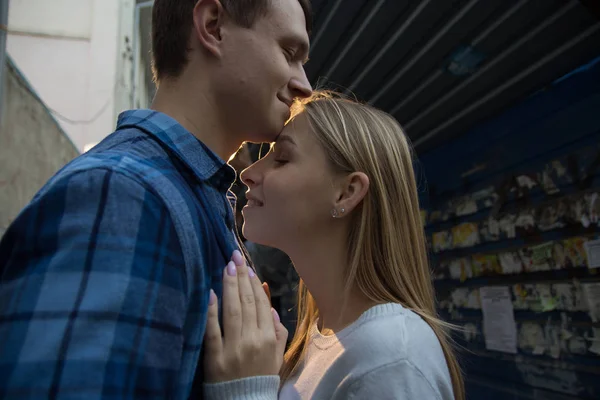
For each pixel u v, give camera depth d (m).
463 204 3.70
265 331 0.74
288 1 0.82
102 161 0.56
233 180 0.79
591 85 2.62
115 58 6.99
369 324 0.87
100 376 0.43
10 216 2.58
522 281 3.09
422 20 2.47
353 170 1.02
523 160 3.12
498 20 2.41
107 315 0.46
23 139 2.76
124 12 7.70
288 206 1.01
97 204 0.51
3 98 2.44
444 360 0.89
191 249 0.58
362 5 2.40
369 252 1.02
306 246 1.05
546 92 2.95
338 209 1.01
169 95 0.80
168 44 0.81
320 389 0.87
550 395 2.82
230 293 0.71
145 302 0.49
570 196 2.75
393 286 1.01
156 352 0.49
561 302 2.78
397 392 0.76
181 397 0.57
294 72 0.86
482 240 3.48
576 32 2.42
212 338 0.67
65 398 0.41
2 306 0.48
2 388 0.42
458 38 2.60
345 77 3.12
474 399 3.45
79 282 0.46
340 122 1.05
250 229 1.06
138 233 0.52
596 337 2.55
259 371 0.71
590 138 2.63
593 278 2.60
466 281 3.62
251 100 0.79
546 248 2.91
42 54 6.88
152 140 0.67
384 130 1.11
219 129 0.81
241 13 0.76
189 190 0.66
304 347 1.13
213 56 0.77
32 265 0.49
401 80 3.08
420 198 4.14
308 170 1.02
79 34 7.05
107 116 6.68
